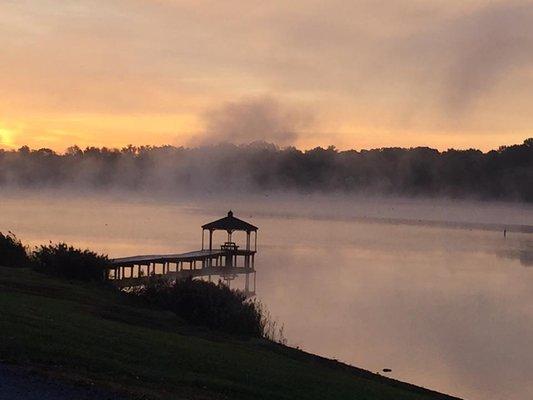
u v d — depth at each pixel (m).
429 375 27.45
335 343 32.09
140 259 47.78
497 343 34.75
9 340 14.73
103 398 11.71
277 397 14.68
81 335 16.91
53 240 81.62
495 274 70.56
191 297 27.52
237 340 24.06
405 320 40.38
